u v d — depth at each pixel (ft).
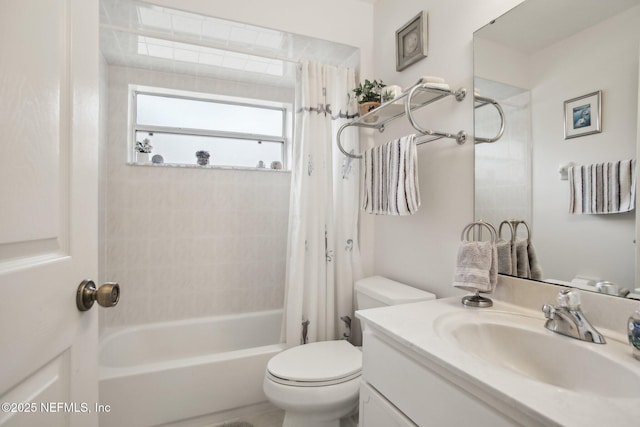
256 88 8.00
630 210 2.65
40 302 1.68
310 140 6.00
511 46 3.70
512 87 3.67
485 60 4.02
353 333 6.36
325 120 6.15
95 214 2.28
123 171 6.76
